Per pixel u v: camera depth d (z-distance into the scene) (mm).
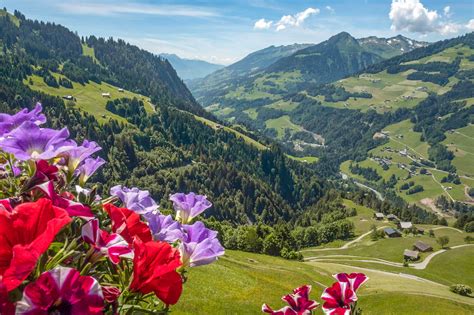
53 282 1274
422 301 58844
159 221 2291
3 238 1284
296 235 145375
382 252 123562
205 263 2068
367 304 59375
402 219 180875
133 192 2357
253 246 98312
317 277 69875
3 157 2051
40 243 1210
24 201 1780
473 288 93000
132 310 1658
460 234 147000
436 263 109688
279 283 50844
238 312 35750
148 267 1622
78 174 2393
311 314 3531
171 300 1616
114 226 1970
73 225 1831
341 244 138375
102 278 1896
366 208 193625
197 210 2604
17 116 2029
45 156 1680
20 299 1332
